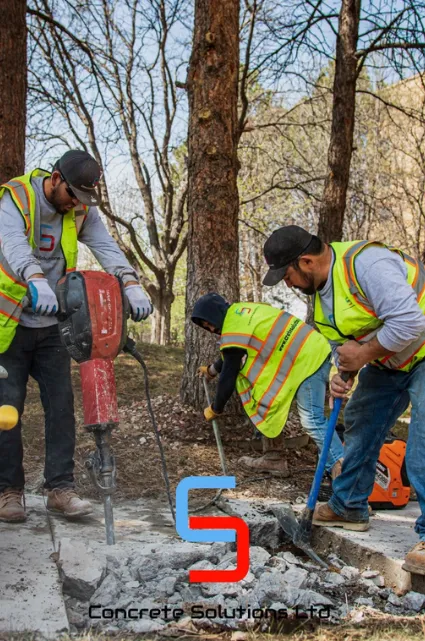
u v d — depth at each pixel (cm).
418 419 302
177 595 280
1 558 292
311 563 335
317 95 1267
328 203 872
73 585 271
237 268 574
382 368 328
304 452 533
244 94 1233
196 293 560
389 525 369
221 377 413
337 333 318
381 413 336
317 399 415
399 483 407
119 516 382
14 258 313
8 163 571
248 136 1844
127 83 1662
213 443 520
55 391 362
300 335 420
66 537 327
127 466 468
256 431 520
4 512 346
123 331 313
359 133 1859
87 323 303
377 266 290
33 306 297
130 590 277
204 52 564
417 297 302
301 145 1923
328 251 309
